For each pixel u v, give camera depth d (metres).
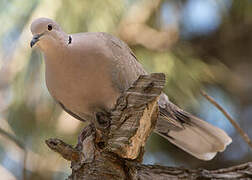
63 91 7.67
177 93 10.92
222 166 12.52
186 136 9.09
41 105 10.92
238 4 11.96
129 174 6.48
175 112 8.77
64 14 10.13
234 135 12.59
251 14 12.15
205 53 12.48
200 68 11.32
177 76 10.91
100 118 7.73
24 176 7.84
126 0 10.66
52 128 11.09
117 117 6.15
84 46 7.52
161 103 8.45
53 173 11.62
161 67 10.84
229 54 12.86
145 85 6.08
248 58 12.91
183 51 11.51
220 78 11.90
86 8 10.23
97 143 6.57
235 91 12.46
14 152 11.50
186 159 12.43
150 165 7.27
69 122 11.12
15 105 10.82
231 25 12.59
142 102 6.05
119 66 7.66
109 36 8.01
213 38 12.63
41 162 11.43
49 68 7.62
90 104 7.75
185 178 7.24
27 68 10.46
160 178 7.16
